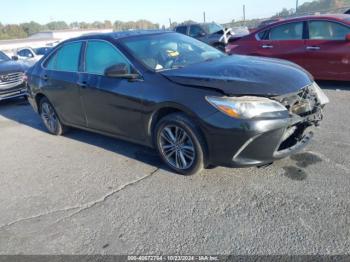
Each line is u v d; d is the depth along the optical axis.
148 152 4.61
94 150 4.95
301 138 3.62
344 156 3.88
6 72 8.45
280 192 3.29
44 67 5.55
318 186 3.32
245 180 3.58
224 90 3.25
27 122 6.97
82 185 3.91
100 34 4.71
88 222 3.17
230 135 3.22
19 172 4.46
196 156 3.57
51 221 3.25
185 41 4.77
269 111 3.16
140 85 3.88
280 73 3.54
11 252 2.87
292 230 2.76
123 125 4.28
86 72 4.68
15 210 3.53
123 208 3.34
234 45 8.15
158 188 3.63
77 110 4.98
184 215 3.11
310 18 6.99
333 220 2.81
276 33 7.45
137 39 4.43
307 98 3.53
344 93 6.53
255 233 2.77
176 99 3.50
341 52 6.60
